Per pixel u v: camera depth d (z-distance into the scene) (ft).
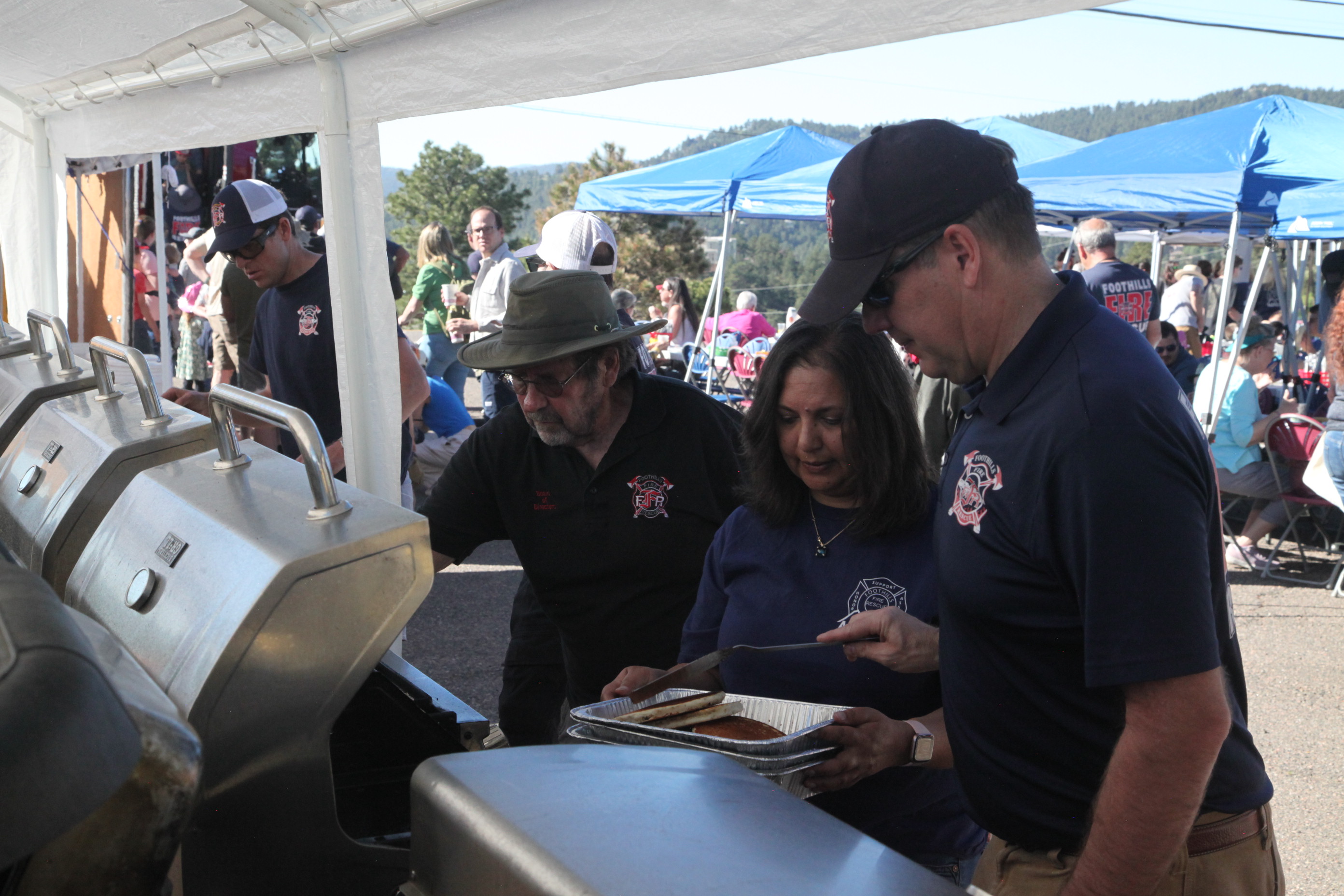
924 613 5.08
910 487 5.14
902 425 5.09
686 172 31.22
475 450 6.91
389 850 4.17
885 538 5.24
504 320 6.28
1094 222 18.61
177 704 3.71
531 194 237.86
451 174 234.79
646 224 119.24
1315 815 10.78
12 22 10.71
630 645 6.85
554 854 2.46
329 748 4.04
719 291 30.86
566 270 6.31
